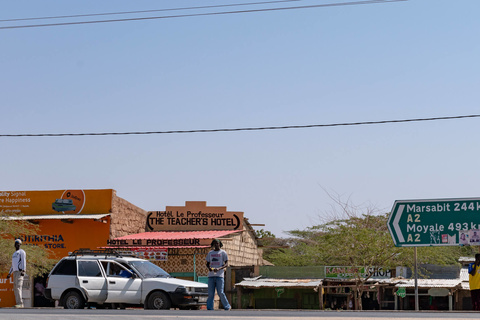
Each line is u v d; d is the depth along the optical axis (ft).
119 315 42.09
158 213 133.39
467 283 133.08
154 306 63.93
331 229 123.34
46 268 114.32
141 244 116.06
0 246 106.42
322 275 136.77
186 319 39.60
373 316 42.65
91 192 120.57
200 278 111.96
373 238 119.85
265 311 49.67
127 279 65.05
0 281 118.73
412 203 69.05
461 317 41.32
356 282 123.13
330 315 43.57
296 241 189.57
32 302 116.78
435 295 131.13
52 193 122.21
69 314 42.98
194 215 132.87
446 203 68.13
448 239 67.46
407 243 68.44
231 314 44.09
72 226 119.65
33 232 115.75
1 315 41.57
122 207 123.34
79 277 65.21
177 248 112.88
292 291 138.31
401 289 130.93
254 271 134.92
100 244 118.01
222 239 117.70
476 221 67.10
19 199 123.24
